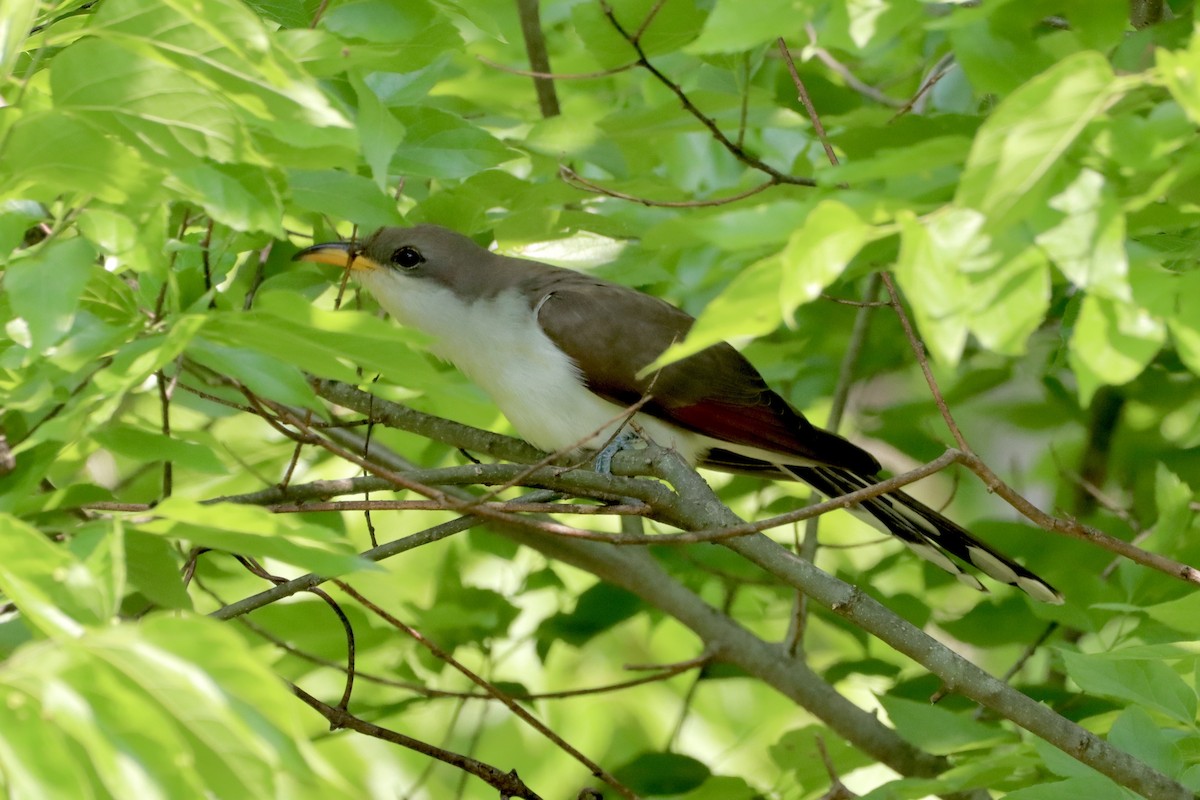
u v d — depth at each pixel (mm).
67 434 4883
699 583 12062
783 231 4438
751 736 13445
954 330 4273
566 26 13242
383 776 13055
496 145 7859
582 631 11305
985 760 7516
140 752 3719
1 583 4219
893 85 12688
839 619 11391
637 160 11102
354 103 7820
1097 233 4250
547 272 10344
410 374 5332
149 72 4785
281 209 5906
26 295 4906
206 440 9758
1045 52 5184
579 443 6699
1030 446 13961
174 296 5484
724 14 4781
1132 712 7000
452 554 11523
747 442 9539
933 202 4828
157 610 8227
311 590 7762
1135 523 11234
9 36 4805
